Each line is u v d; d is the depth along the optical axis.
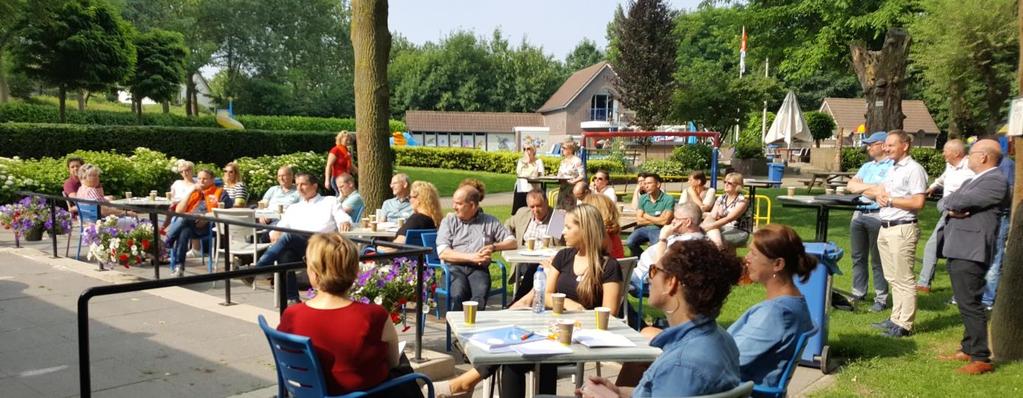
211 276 3.27
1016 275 5.03
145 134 17.88
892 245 5.75
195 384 4.32
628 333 3.45
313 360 2.73
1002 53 22.95
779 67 24.38
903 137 5.64
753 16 24.14
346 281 2.95
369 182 9.35
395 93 62.34
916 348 5.44
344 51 56.72
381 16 9.22
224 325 5.70
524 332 3.38
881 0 21.23
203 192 8.87
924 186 5.58
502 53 64.00
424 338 5.55
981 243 4.81
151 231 7.96
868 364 5.05
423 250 4.46
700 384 2.20
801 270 3.05
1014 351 5.05
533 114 57.34
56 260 8.39
